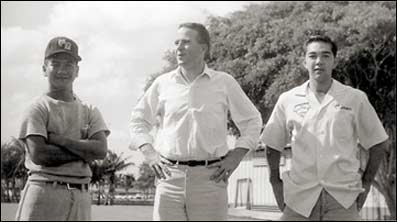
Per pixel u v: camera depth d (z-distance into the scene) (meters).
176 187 3.08
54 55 3.01
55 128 2.93
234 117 3.24
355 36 9.15
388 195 9.70
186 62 3.17
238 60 9.78
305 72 8.96
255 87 9.62
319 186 3.13
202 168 3.08
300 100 3.25
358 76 9.48
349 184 3.13
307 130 3.18
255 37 9.79
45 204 2.84
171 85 3.20
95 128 3.03
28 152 2.91
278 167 3.41
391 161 9.69
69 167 2.90
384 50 9.32
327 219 3.13
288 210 3.23
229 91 3.22
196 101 3.12
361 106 3.24
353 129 3.24
